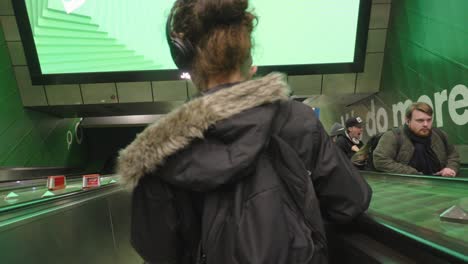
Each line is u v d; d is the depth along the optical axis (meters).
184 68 0.66
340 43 4.86
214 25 0.58
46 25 4.65
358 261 0.77
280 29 4.83
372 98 5.19
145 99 5.37
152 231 0.58
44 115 6.15
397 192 1.31
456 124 3.03
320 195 0.60
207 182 0.49
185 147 0.51
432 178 1.54
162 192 0.56
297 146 0.56
